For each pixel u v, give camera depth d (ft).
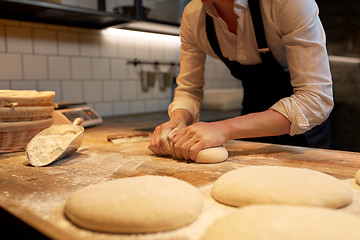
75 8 4.88
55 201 1.67
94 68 6.53
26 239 1.43
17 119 2.97
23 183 2.01
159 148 2.74
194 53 3.69
